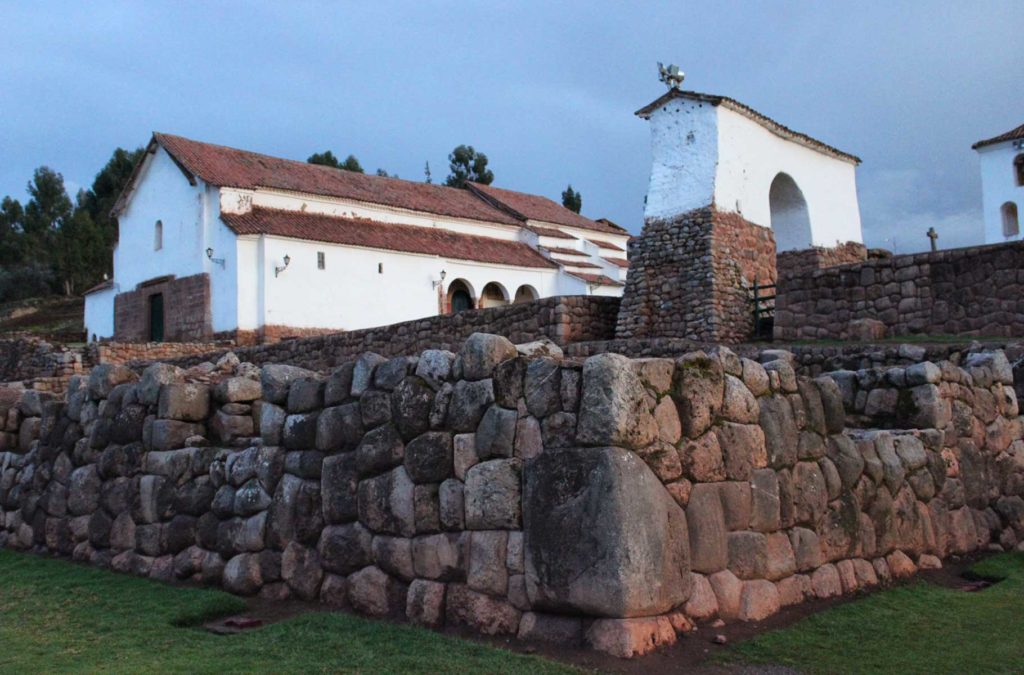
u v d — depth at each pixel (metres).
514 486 5.56
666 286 17.66
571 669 4.78
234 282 31.94
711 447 5.63
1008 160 37.59
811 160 20.31
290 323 32.38
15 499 10.31
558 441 5.36
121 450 8.84
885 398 8.22
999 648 5.18
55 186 91.94
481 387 5.88
